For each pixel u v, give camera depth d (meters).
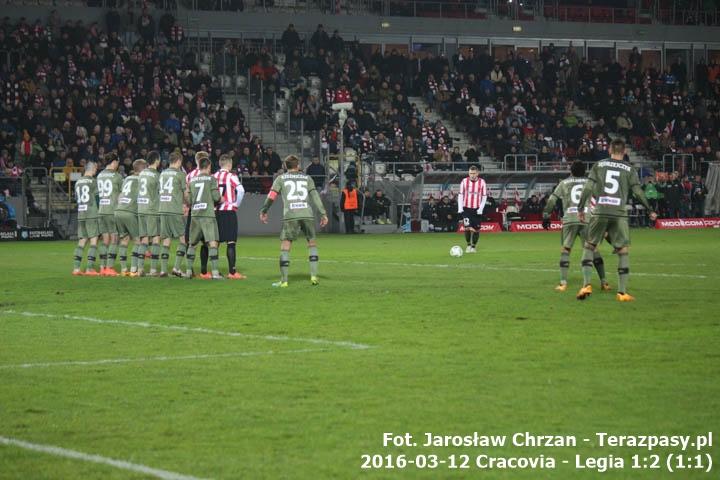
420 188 87.81
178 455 13.20
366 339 22.64
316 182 87.81
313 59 98.31
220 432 14.34
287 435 14.14
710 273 39.59
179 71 92.88
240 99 98.56
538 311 27.34
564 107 104.94
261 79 95.81
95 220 42.34
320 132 92.88
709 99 111.88
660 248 57.78
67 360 20.27
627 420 14.77
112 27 92.69
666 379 17.66
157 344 22.31
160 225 40.53
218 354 20.83
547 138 99.19
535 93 104.88
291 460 12.95
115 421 15.02
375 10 110.00
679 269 41.69
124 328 25.05
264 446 13.61
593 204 32.28
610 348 21.02
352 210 84.25
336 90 97.25
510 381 17.58
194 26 101.19
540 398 16.20
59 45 88.88
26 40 87.81
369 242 67.69
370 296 31.47
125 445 13.72
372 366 19.16
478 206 54.00
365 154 91.44
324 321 25.77
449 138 96.12
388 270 42.12
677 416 14.99
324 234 82.88
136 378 18.23
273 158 87.50
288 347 21.66
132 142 83.44
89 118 84.25
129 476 12.32
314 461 12.90
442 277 38.44
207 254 40.34
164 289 34.91
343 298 31.02
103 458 13.09
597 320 25.44
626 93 107.69
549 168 95.44
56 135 83.06
